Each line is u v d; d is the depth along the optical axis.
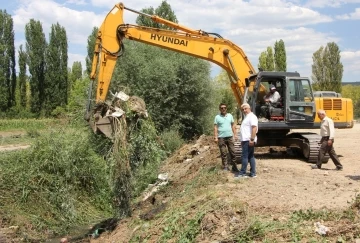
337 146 20.66
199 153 18.67
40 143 14.98
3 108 56.34
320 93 20.27
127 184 11.49
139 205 12.65
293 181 11.48
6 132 45.72
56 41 57.09
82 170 14.70
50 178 14.10
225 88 41.00
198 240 8.20
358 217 8.05
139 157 11.53
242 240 7.73
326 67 56.34
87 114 12.02
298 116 14.81
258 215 8.52
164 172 17.00
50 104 57.19
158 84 24.94
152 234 9.21
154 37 14.45
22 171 14.07
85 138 15.03
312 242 7.29
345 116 17.52
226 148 12.97
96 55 13.05
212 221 8.52
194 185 12.25
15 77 57.78
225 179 11.69
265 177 11.95
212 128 27.34
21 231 12.17
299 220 8.17
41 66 56.94
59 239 12.10
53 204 13.66
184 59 25.59
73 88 58.00
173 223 9.11
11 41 57.19
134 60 25.25
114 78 24.89
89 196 14.77
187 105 26.12
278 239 7.55
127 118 11.38
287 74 14.89
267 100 15.08
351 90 60.97
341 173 12.91
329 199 9.48
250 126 11.80
